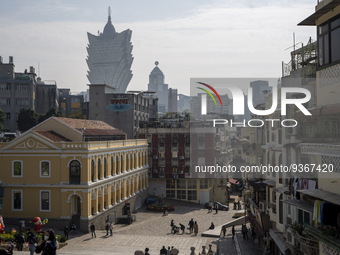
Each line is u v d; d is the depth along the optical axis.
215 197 89.69
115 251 47.84
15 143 60.03
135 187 82.44
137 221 70.31
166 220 71.06
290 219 29.88
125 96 108.19
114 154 70.19
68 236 55.97
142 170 86.56
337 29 19.86
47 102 135.25
